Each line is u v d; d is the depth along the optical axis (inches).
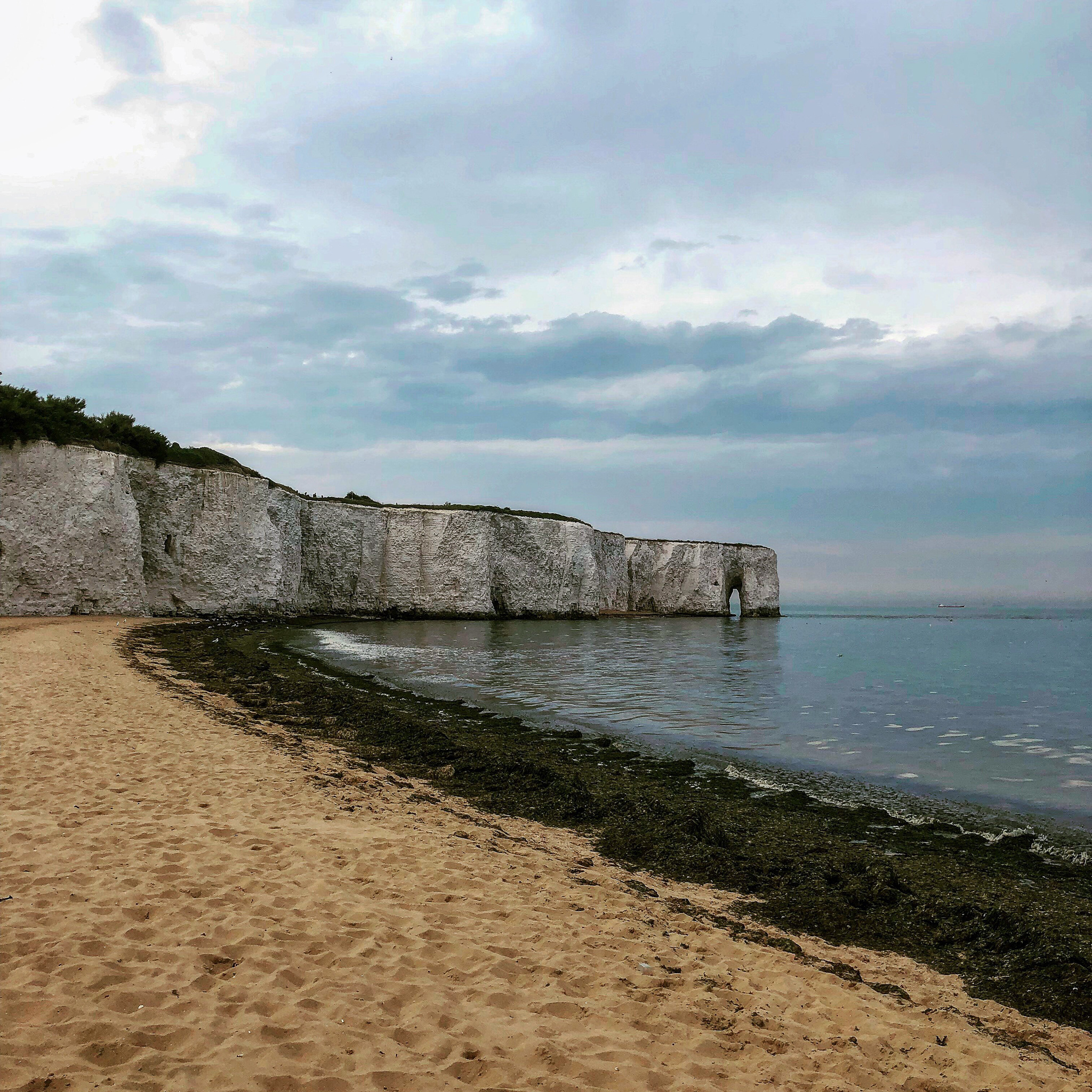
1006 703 865.5
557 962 212.1
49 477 1439.5
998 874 336.2
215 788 368.5
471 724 677.9
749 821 409.7
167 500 1720.0
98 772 378.3
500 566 2677.2
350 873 269.1
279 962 192.4
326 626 1908.2
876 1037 189.9
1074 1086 173.9
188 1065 143.5
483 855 307.7
